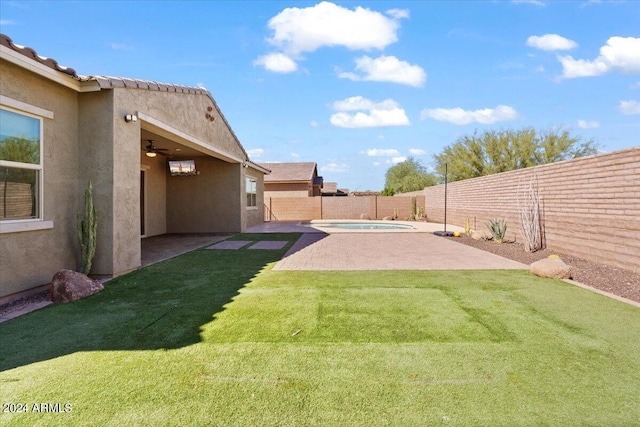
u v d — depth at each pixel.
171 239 13.45
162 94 8.62
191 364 3.27
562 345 3.69
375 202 26.70
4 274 5.20
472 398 2.74
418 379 3.02
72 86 6.25
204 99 11.42
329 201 26.69
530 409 2.61
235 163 15.64
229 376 3.06
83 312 4.74
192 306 4.98
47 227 5.92
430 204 24.33
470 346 3.67
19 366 3.22
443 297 5.41
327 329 4.12
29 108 5.55
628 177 7.21
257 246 11.35
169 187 15.91
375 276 6.86
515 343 3.74
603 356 3.44
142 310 4.82
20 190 5.52
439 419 2.49
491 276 6.86
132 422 2.45
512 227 12.59
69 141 6.46
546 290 5.82
